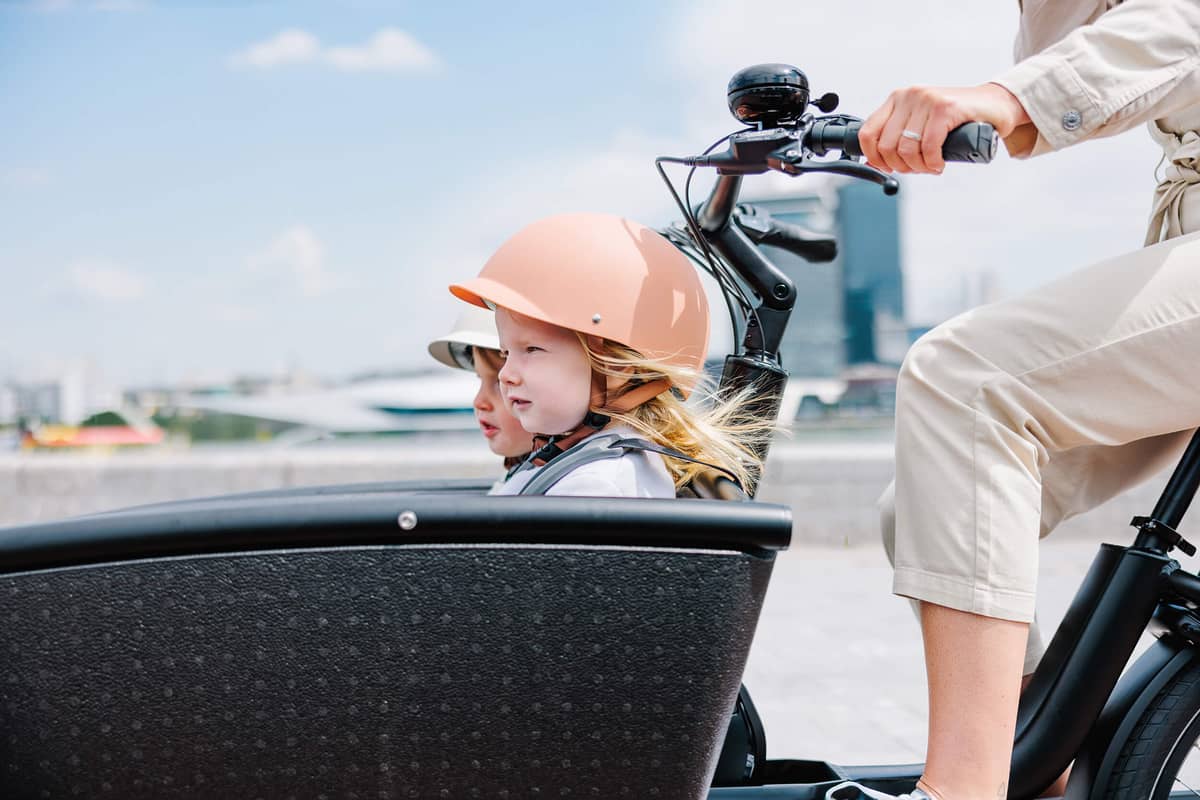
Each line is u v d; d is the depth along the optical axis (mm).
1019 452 1025
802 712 2340
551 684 820
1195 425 1058
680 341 1102
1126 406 1037
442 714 821
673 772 837
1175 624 1118
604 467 1007
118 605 798
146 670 807
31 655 803
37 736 813
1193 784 1160
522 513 800
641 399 1103
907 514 1049
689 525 804
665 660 820
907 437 1057
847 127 972
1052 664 1136
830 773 1230
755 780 1256
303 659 810
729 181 1113
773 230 1228
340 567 802
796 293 1196
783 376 1182
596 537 810
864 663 2748
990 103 940
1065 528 4297
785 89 1004
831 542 4402
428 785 832
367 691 815
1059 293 1050
